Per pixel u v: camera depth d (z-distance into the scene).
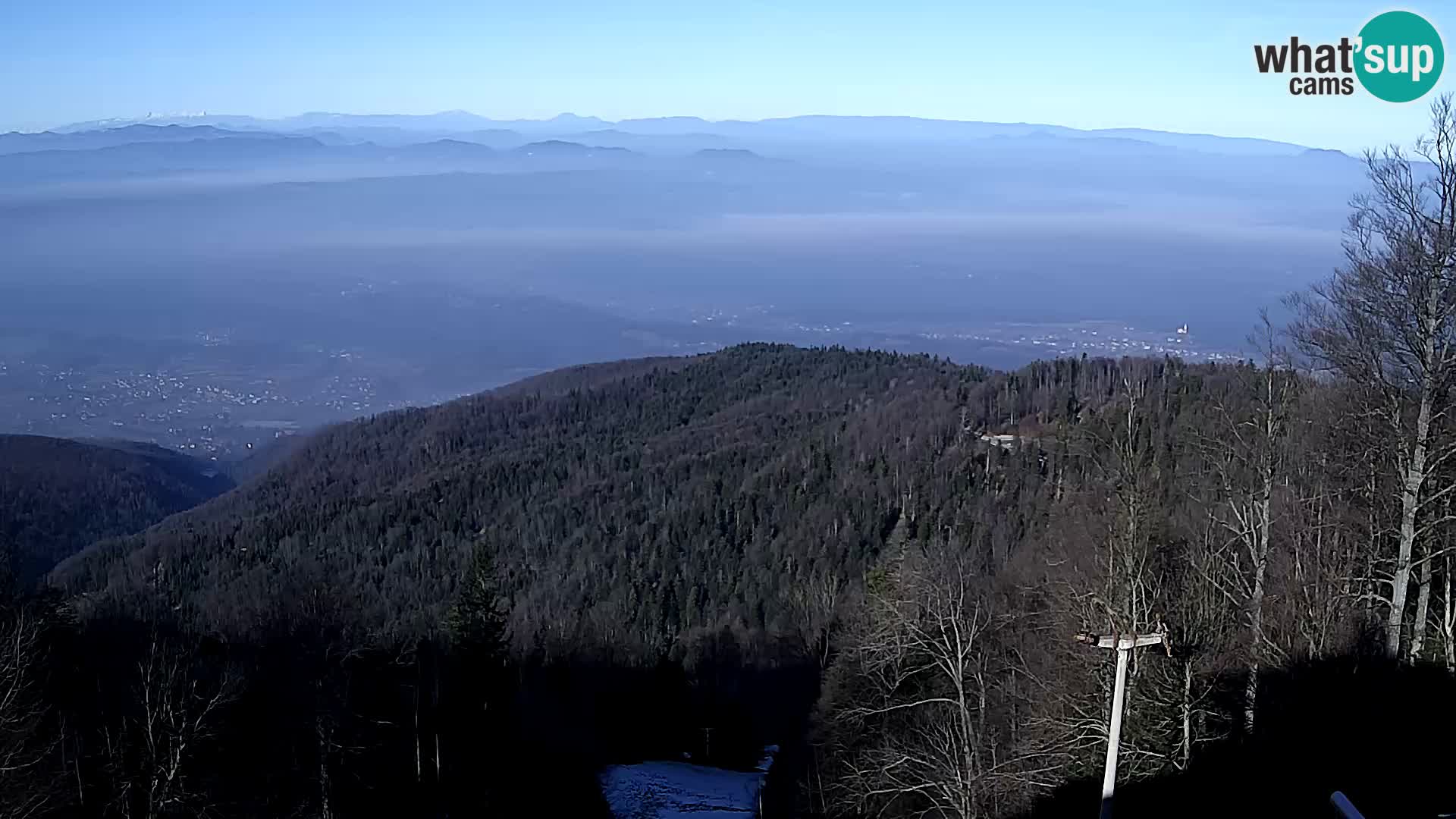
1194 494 20.97
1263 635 17.61
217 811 22.09
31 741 20.73
